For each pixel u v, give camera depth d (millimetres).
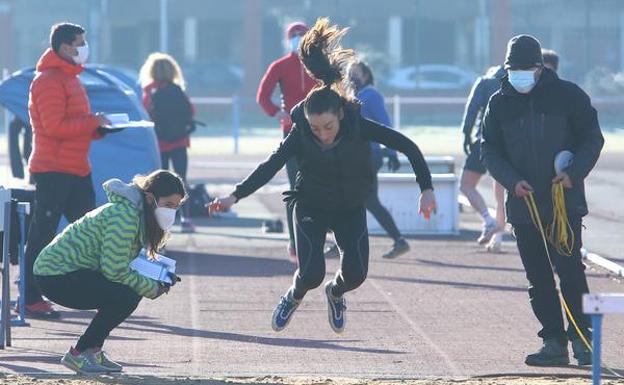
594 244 35781
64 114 23859
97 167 33281
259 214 44156
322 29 18719
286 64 30328
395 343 22016
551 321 20266
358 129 18031
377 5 131250
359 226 18844
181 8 128625
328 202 18547
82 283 18734
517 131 19828
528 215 19969
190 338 22344
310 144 18078
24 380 18438
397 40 131375
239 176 59750
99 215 18500
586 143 19547
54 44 23891
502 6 124688
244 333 22844
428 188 18266
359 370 19656
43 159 24047
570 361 20500
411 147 18188
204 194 42969
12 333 22719
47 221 24125
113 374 19062
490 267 31375
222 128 103875
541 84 19688
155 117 36469
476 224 41031
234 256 33219
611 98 99188
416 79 111875
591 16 121375
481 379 18938
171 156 36750
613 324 23906
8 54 129375
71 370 19250
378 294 27391
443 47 131375
